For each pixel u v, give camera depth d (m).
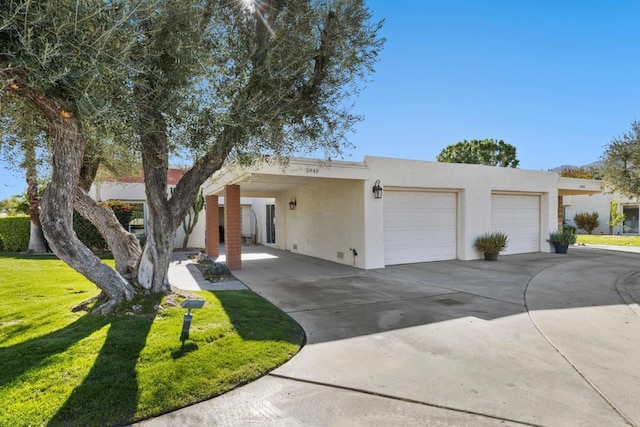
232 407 3.06
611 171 14.70
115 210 14.84
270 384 3.46
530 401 3.13
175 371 3.48
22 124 4.77
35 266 10.11
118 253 5.93
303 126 5.86
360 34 5.77
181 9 4.03
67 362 3.55
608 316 5.66
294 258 13.33
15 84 3.42
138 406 2.97
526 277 9.14
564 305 6.34
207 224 13.89
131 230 17.25
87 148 5.15
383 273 9.85
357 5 5.64
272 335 4.55
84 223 14.49
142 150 4.86
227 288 7.78
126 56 3.45
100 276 5.07
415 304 6.43
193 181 5.70
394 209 11.53
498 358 4.05
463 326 5.18
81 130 4.06
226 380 3.44
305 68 5.42
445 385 3.42
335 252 12.23
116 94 3.73
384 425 2.79
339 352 4.23
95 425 2.73
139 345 3.97
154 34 3.98
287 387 3.40
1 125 4.67
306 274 9.74
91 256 5.02
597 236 24.81
